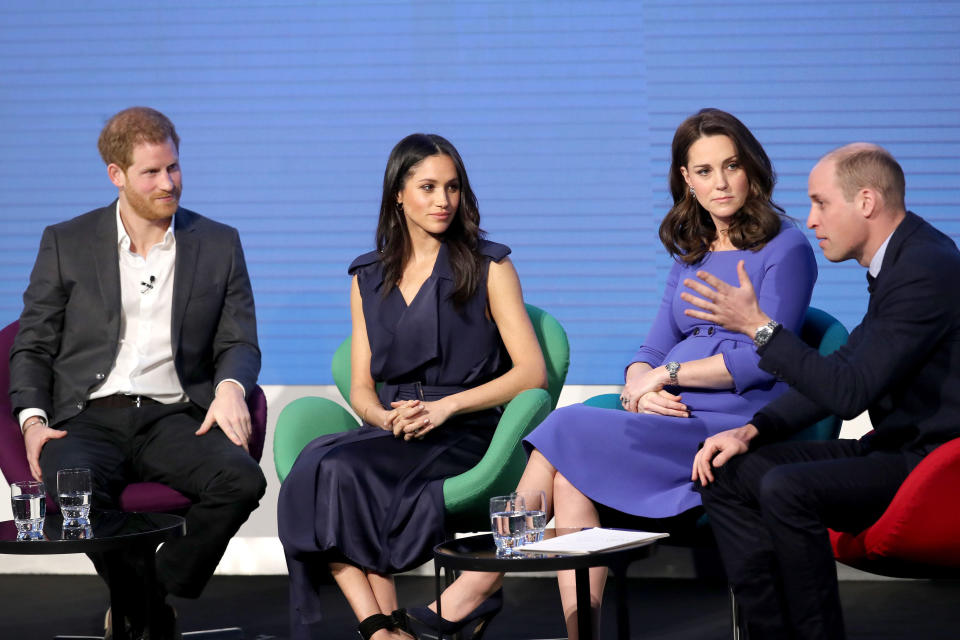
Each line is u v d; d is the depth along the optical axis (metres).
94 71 15.59
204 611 13.56
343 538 10.08
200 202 15.54
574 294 15.06
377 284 11.70
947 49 14.59
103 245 12.38
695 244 11.20
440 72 15.25
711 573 14.91
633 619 12.83
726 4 14.87
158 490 11.58
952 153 14.57
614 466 10.13
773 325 8.95
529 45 15.13
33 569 15.89
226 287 12.69
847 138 14.72
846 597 13.65
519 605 13.67
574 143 15.07
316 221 15.44
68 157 15.59
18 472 11.65
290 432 11.27
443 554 8.37
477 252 11.52
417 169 11.31
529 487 10.16
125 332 12.39
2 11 15.66
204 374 12.55
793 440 9.91
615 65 15.03
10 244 15.61
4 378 12.23
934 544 8.51
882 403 9.28
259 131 15.47
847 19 14.73
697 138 10.77
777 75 14.82
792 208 14.79
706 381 10.46
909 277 8.80
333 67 15.38
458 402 10.98
